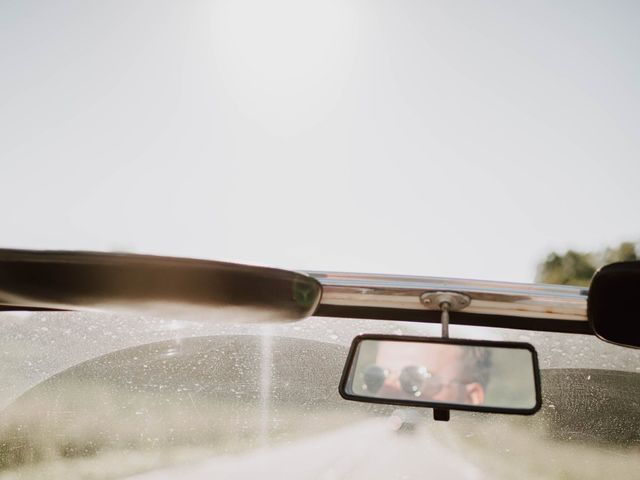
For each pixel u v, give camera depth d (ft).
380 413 2.67
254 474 2.58
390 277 2.34
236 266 1.54
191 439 2.63
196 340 2.72
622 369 2.59
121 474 2.57
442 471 2.54
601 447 2.54
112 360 2.69
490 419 2.62
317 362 2.70
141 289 1.61
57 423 2.61
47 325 2.69
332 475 2.57
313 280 1.68
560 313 2.37
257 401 2.67
